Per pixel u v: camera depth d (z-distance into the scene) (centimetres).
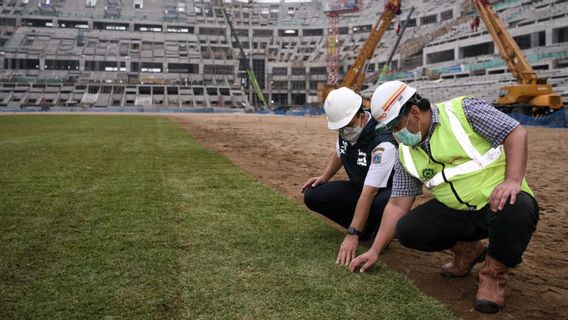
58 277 283
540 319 257
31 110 5788
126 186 590
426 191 633
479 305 261
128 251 333
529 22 4959
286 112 5812
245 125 2659
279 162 945
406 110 257
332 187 401
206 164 830
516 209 249
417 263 342
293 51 8681
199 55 7838
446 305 267
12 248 336
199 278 285
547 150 1326
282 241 364
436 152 266
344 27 8500
